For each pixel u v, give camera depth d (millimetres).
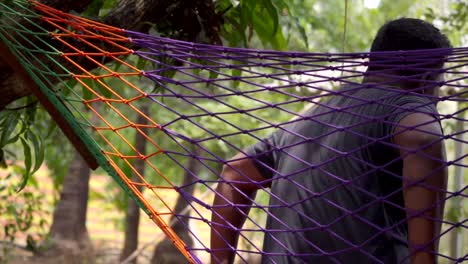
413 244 1970
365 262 2059
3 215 5594
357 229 2055
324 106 2045
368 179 2053
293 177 2176
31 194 5395
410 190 1968
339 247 2070
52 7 2654
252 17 3258
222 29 3363
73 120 2363
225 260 2285
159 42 2328
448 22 5699
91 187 8367
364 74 2051
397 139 1999
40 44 2629
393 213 2076
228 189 2301
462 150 5477
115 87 5277
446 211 5461
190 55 2209
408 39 2199
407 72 2145
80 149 2521
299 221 2133
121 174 2324
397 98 2047
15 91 2730
